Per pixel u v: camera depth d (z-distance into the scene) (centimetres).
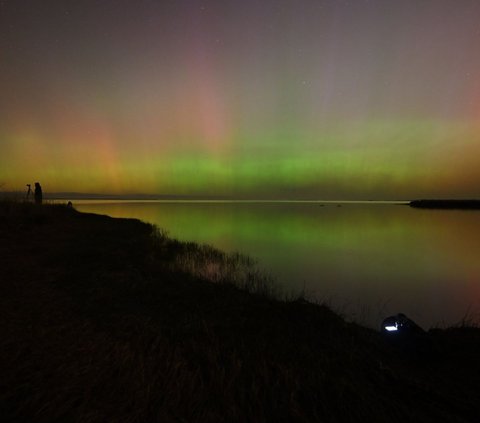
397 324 468
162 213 5534
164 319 489
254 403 290
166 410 271
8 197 1762
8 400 266
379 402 303
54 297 537
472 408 304
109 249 1048
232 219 5000
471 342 489
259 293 737
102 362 338
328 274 1409
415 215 7144
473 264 1711
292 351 405
